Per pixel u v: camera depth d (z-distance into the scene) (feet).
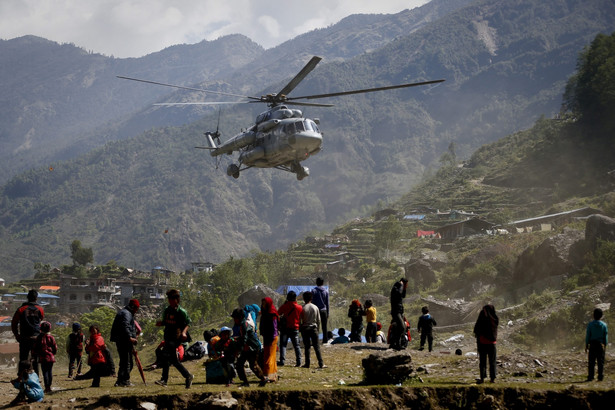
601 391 37.29
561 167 460.96
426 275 189.67
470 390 38.29
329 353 56.03
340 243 481.87
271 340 41.19
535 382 41.01
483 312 40.98
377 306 188.55
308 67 85.05
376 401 37.47
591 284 116.78
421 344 63.67
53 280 499.92
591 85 454.81
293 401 36.94
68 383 46.50
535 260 140.26
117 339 40.70
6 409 34.91
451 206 514.27
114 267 541.34
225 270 289.94
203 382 43.04
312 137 86.38
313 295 60.95
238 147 97.09
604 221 133.49
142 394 36.14
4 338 260.21
